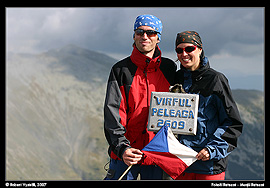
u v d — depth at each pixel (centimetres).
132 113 356
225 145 335
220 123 345
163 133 338
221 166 349
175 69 371
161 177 362
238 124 341
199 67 350
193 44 340
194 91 345
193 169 349
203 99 340
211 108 341
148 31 351
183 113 338
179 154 335
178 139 346
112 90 354
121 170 364
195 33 347
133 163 334
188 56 342
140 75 358
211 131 341
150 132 356
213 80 339
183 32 346
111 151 369
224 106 338
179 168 337
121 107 354
